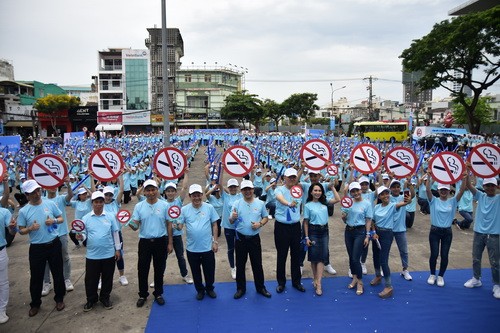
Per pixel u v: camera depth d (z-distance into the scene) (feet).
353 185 20.58
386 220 20.39
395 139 152.46
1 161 19.70
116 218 19.86
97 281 19.35
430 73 110.01
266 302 19.60
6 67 197.47
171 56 205.87
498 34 92.27
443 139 101.65
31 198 18.66
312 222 20.57
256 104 195.42
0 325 17.92
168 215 19.22
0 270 17.97
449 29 101.71
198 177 71.05
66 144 99.19
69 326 17.76
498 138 104.12
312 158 24.61
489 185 19.88
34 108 173.47
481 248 20.83
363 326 17.26
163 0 47.24
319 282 20.40
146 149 81.56
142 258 19.36
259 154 82.58
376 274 21.63
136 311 19.04
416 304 19.30
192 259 19.71
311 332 16.79
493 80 106.83
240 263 20.08
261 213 19.99
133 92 188.55
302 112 214.28
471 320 17.78
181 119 203.41
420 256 26.61
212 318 18.06
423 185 38.01
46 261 19.33
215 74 214.07
